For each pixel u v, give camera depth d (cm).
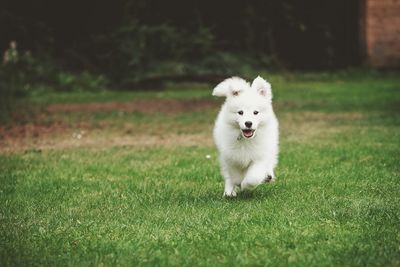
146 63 2750
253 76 2777
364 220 629
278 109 1794
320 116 1608
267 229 607
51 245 577
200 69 2800
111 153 1119
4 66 2394
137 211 695
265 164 732
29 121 1584
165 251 551
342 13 3231
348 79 2820
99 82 2627
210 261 522
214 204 716
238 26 3195
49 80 2559
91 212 699
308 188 787
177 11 3083
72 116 1706
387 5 3084
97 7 2877
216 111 1797
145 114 1752
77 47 2812
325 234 585
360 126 1384
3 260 530
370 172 871
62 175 919
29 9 2825
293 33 3266
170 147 1181
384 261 508
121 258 534
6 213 699
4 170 959
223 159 750
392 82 2595
